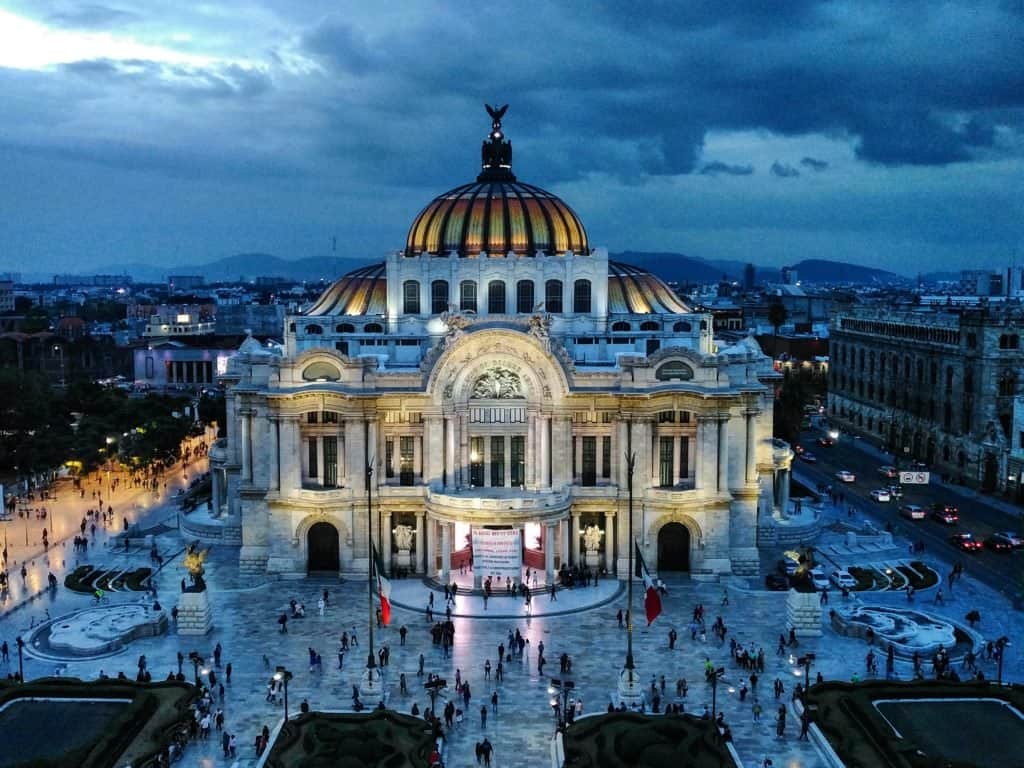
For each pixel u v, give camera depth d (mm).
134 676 85625
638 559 90625
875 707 76750
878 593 108250
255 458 116000
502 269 129375
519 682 85000
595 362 125750
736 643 92750
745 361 116188
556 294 130375
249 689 83062
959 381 170625
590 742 70562
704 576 113312
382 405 114062
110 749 69062
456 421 113875
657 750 66625
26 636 94625
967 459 167875
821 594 105062
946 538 130375
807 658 83562
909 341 190500
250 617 101188
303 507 113000
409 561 115625
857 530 131750
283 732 71812
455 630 97375
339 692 82688
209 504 140500
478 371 113625
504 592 107375
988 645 89750
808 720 74500
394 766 66875
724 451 112312
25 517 140625
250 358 116062
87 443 162625
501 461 115750
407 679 85500
